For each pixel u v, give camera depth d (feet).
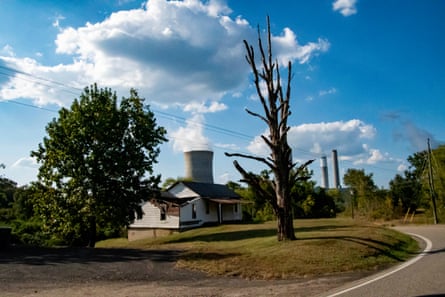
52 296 29.99
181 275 39.75
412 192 195.21
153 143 99.81
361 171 198.70
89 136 91.66
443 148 149.79
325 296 26.81
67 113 94.27
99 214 91.50
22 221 131.13
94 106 94.12
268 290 30.76
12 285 34.53
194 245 70.44
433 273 33.99
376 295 26.13
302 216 167.84
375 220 154.81
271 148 60.29
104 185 92.68
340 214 203.82
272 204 58.39
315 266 40.22
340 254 44.50
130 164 94.73
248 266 41.91
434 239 67.56
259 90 61.05
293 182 60.23
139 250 63.00
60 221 92.43
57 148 91.04
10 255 56.29
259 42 61.93
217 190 161.07
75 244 116.06
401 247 54.60
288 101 60.44
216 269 41.70
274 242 57.26
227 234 90.94
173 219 128.36
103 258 52.90
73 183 89.04
